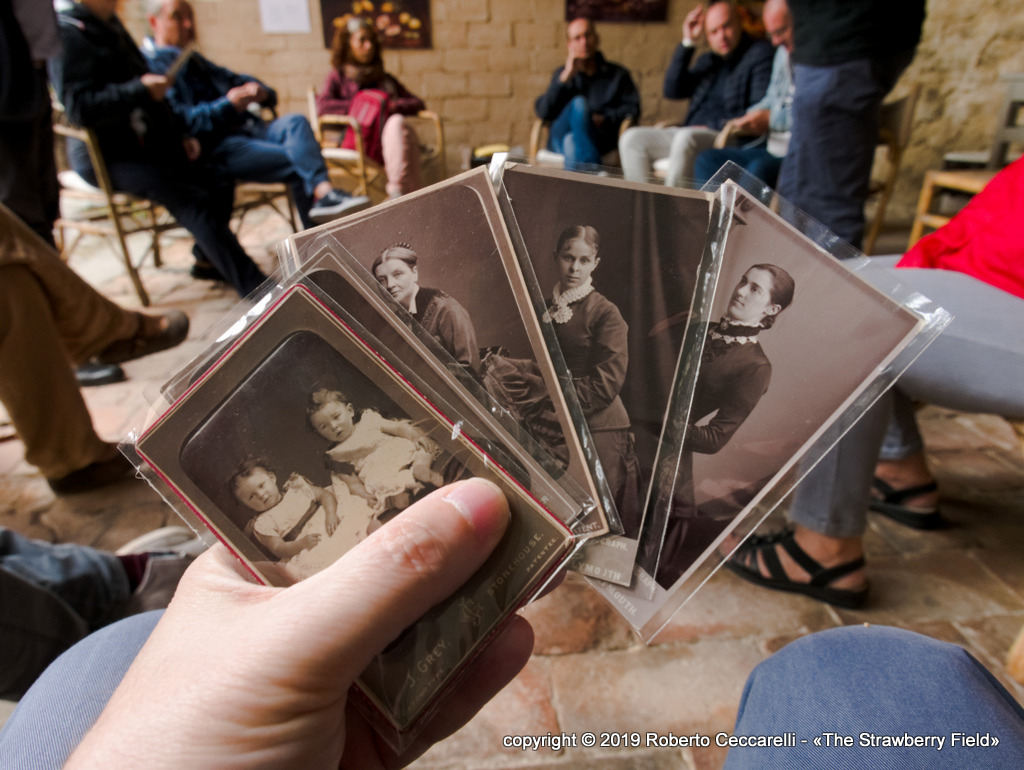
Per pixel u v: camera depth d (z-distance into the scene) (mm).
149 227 2633
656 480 430
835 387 411
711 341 415
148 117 2387
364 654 348
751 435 422
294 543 386
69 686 481
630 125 3562
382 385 378
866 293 395
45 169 2150
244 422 376
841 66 1616
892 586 1181
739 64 3012
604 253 413
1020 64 3227
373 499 384
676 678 1004
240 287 2637
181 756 319
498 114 4566
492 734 919
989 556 1250
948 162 2883
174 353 2268
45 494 1574
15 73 1823
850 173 1758
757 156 2457
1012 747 373
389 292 409
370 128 3393
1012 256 885
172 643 355
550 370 419
